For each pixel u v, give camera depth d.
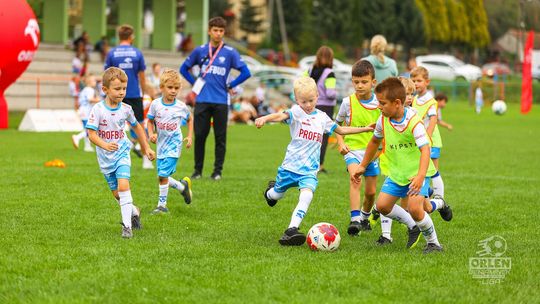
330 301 6.75
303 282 7.36
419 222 8.80
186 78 15.59
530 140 29.55
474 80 69.94
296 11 82.00
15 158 18.83
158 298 6.78
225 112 15.30
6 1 27.30
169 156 11.44
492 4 110.12
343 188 14.43
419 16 88.62
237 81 15.28
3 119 30.27
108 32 49.09
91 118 9.65
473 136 31.70
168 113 11.46
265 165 18.48
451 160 21.09
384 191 8.94
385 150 8.97
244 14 83.00
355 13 85.50
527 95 50.53
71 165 17.38
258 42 84.12
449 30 92.81
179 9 56.16
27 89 38.16
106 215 10.89
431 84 62.94
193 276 7.53
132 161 18.61
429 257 8.57
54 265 7.84
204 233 9.84
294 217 9.15
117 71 9.75
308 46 81.94
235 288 7.11
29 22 27.86
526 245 9.45
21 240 9.06
